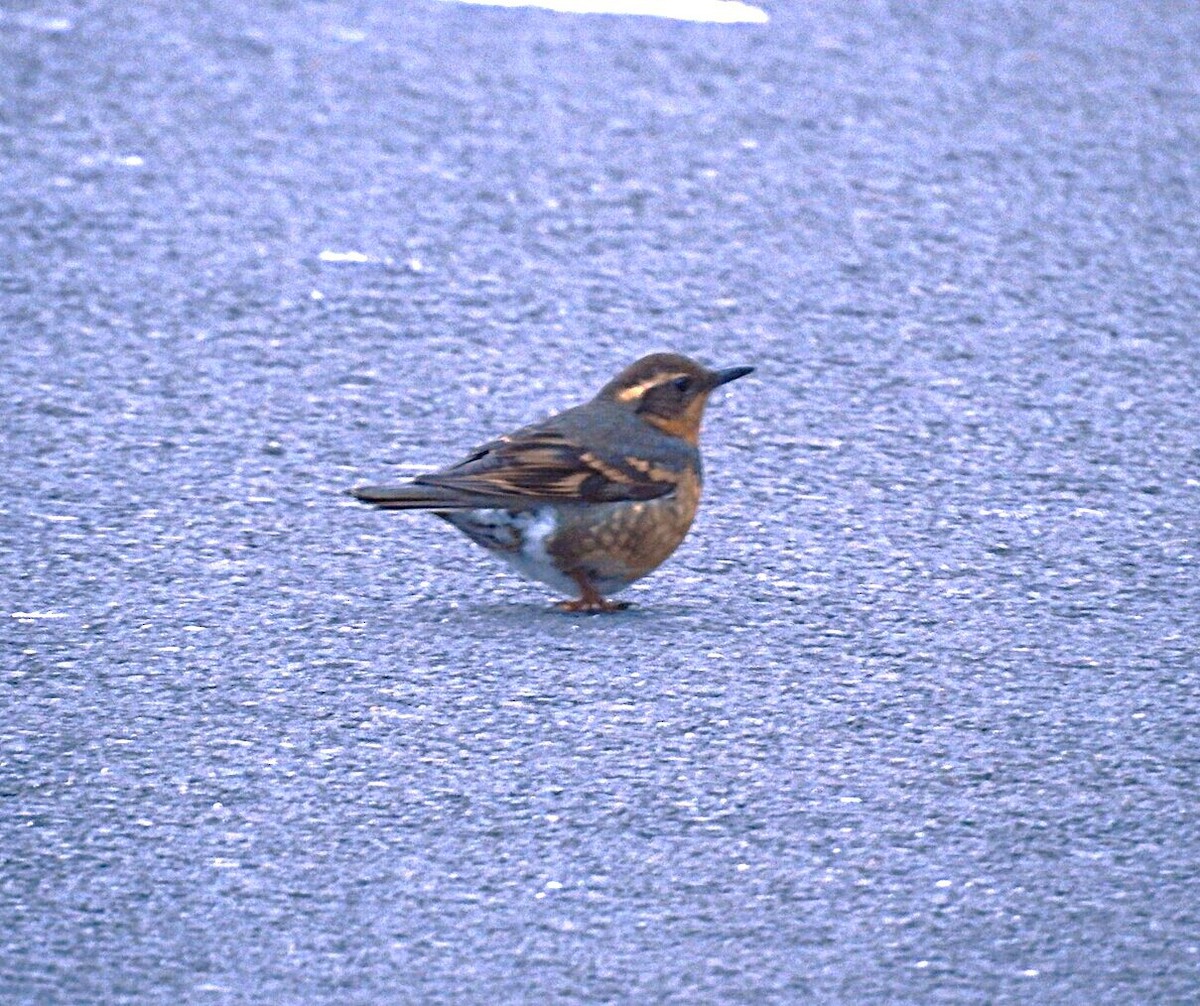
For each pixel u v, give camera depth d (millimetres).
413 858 8617
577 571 11273
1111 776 9352
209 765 9414
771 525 12586
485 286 16375
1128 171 18828
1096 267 16859
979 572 11859
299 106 20047
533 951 7926
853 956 7898
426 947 7949
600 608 11375
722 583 11766
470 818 8961
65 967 7762
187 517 12516
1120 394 14578
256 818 8930
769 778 9344
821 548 12242
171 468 13227
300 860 8586
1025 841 8766
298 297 16109
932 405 14398
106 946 7914
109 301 15938
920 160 19000
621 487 11141
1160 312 16047
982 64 21531
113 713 9938
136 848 8656
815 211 17906
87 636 10844
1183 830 8852
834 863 8586
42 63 21016
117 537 12188
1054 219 17781
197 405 14227
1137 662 10625
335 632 10977
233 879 8422
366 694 10195
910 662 10633
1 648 10656
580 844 8742
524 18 22750
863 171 18734
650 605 11453
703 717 9969
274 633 10945
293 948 7926
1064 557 12055
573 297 16219
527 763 9469
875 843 8750
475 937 8023
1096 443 13766
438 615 11273
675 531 11367
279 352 15141
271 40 21844
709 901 8289
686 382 11500
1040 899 8297
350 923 8117
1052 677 10438
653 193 18250
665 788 9242
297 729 9797
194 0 23266
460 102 20203
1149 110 20312
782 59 21562
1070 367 15047
